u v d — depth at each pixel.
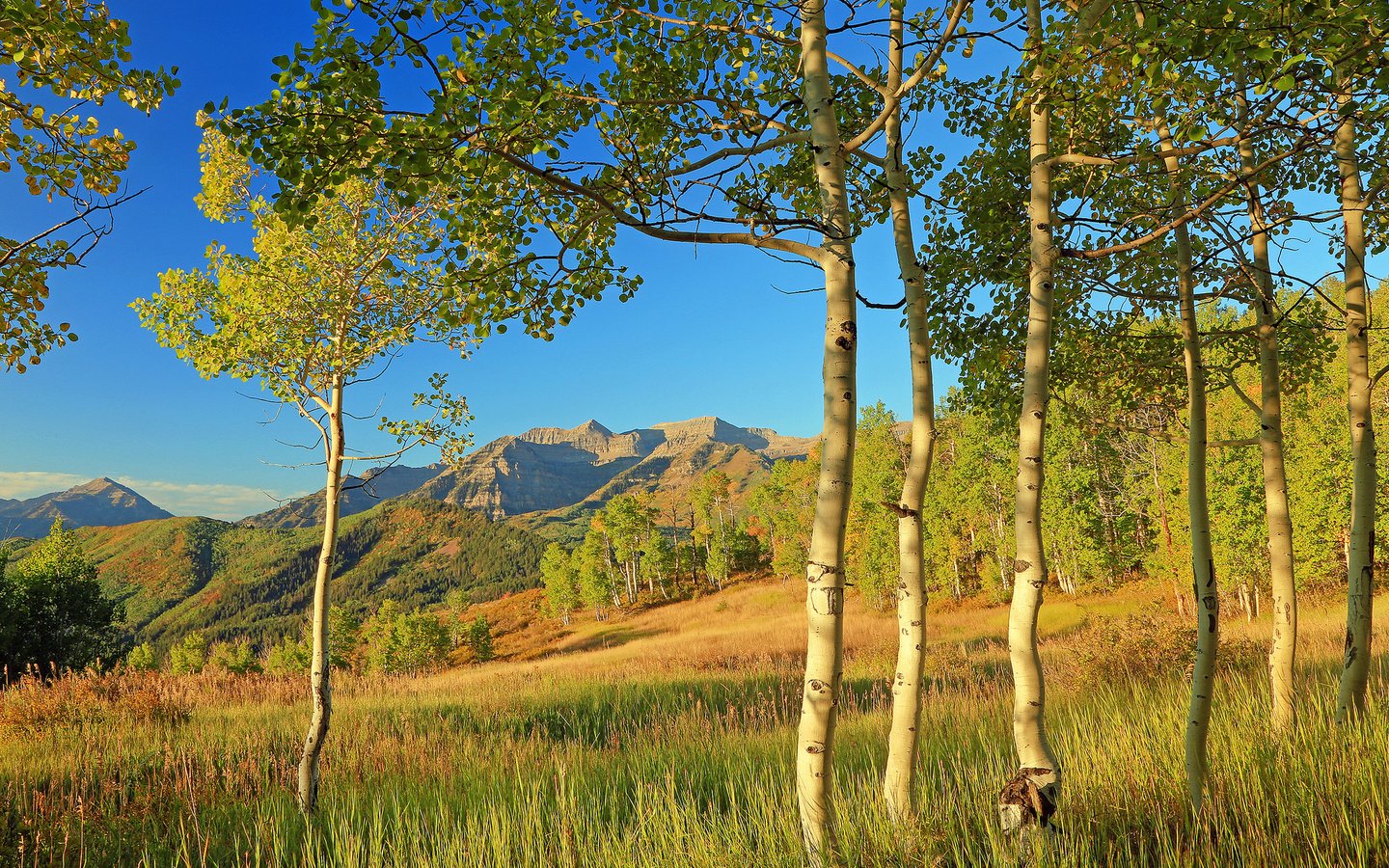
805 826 3.32
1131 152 5.95
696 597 71.88
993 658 19.09
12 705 10.80
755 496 75.50
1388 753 3.94
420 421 7.96
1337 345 7.03
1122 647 11.30
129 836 5.77
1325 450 24.20
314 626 7.12
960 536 45.06
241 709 13.52
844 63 5.29
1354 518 5.41
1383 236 6.15
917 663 4.26
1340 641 12.45
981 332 7.04
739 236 3.63
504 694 16.23
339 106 3.10
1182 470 28.42
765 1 3.81
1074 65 3.85
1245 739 4.98
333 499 7.48
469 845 4.54
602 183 3.96
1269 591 28.95
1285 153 3.56
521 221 4.01
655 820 4.60
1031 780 3.57
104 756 8.18
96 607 31.06
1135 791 4.25
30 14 3.81
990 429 7.73
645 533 80.44
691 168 3.77
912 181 6.29
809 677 3.35
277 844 5.16
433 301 7.33
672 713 13.36
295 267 7.43
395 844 5.07
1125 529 38.22
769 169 5.45
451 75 3.23
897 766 4.16
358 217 7.34
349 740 9.94
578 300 4.29
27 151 4.34
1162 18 3.48
